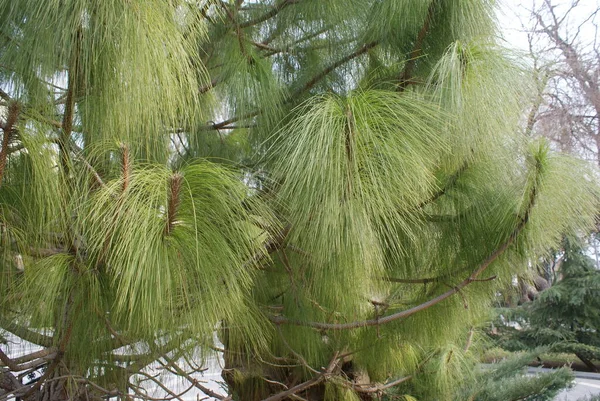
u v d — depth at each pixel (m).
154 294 1.30
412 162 1.40
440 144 1.51
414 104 1.46
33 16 1.21
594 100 7.71
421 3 1.64
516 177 1.66
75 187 1.32
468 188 1.74
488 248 1.79
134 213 1.24
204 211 1.32
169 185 1.26
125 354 1.62
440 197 1.78
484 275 1.84
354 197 1.40
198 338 1.49
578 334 6.88
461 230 1.81
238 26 1.82
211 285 1.34
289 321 1.86
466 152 1.62
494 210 1.75
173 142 1.83
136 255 1.22
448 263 1.86
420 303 1.94
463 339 2.79
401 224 1.55
